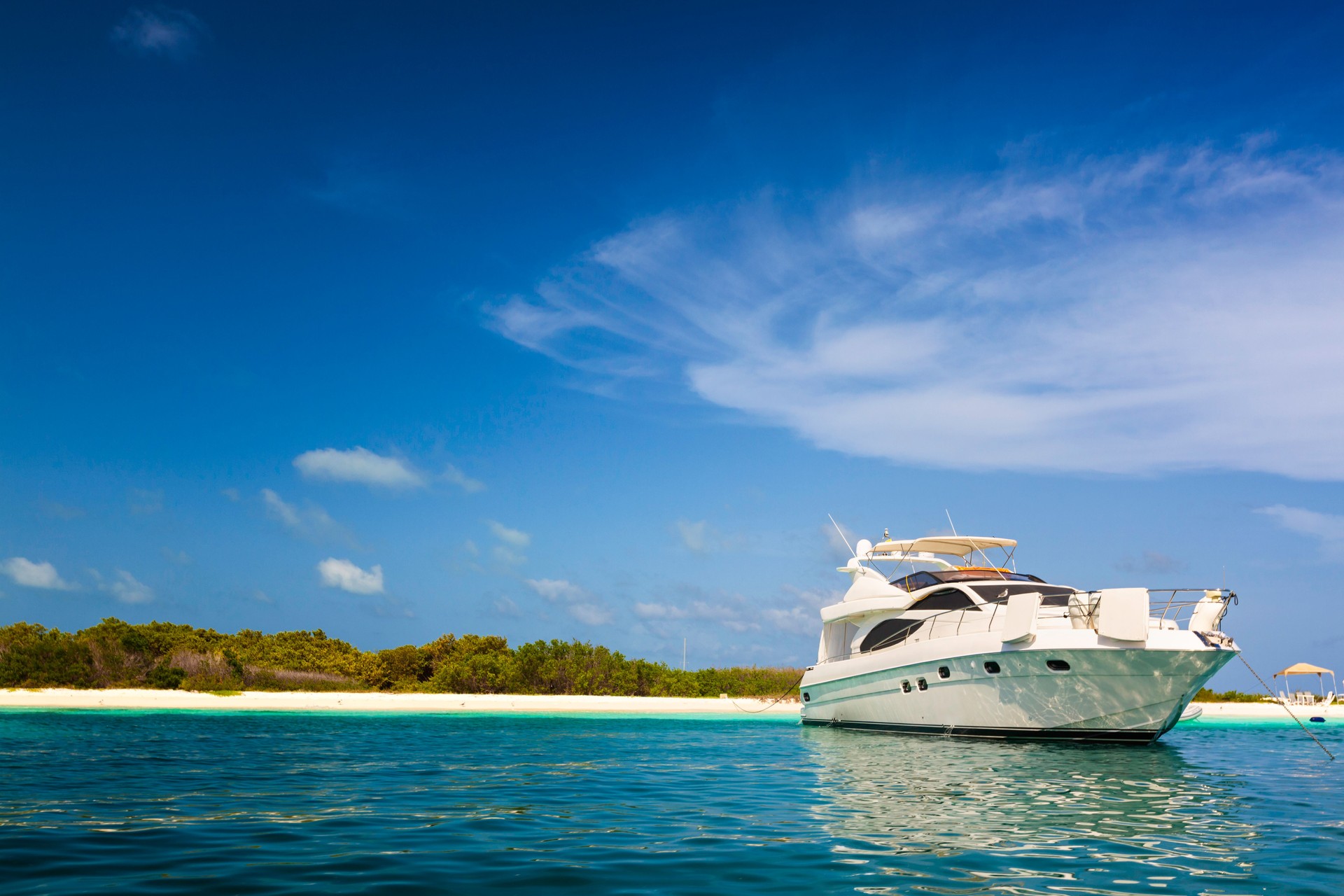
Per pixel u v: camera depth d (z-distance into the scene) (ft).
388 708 100.48
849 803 29.45
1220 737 70.38
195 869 18.57
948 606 59.67
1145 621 44.70
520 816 26.16
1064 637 46.78
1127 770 39.60
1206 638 46.42
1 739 53.42
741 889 17.48
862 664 61.05
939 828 24.71
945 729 54.75
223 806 27.68
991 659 49.96
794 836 23.17
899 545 67.87
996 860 20.63
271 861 19.44
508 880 17.93
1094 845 22.56
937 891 17.69
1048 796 31.35
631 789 32.78
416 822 24.90
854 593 66.13
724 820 25.85
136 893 16.57
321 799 29.32
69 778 34.58
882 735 59.52
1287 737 70.38
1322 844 22.91
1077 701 47.65
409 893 16.72
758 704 115.85
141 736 56.44
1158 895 17.66
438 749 49.80
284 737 57.67
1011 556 67.10
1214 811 28.30
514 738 59.62
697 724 80.79
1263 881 18.92
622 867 19.22
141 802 28.35
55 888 16.97
